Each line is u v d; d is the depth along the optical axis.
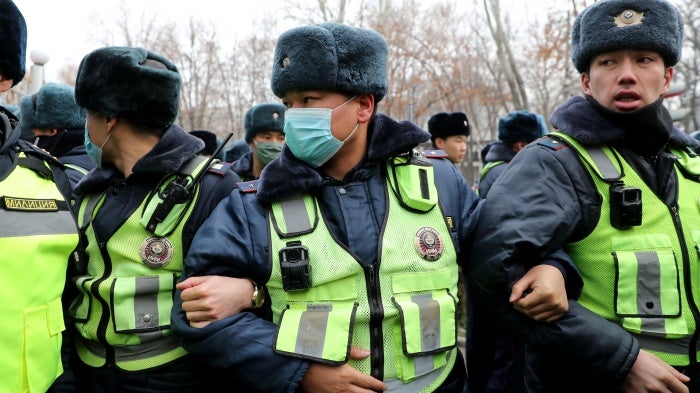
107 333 1.74
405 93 16.80
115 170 1.89
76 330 1.84
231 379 1.58
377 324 1.53
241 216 1.63
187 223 1.78
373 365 1.52
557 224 1.59
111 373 1.77
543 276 1.53
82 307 1.81
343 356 1.47
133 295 1.73
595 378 1.55
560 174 1.66
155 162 1.76
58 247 1.56
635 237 1.61
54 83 2.91
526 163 1.71
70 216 1.63
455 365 1.70
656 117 1.64
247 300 1.57
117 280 1.74
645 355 1.50
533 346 1.62
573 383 1.69
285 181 1.61
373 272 1.55
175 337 1.76
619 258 1.59
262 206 1.65
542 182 1.65
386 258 1.56
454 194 1.76
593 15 1.71
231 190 1.86
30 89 6.47
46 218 1.54
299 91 1.61
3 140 1.53
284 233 1.57
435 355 1.57
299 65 1.57
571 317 1.54
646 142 1.68
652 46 1.64
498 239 1.59
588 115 1.72
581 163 1.67
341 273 1.53
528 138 3.95
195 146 1.86
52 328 1.54
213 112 21.56
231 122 20.61
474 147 16.86
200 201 1.81
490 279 1.61
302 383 1.49
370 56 1.62
